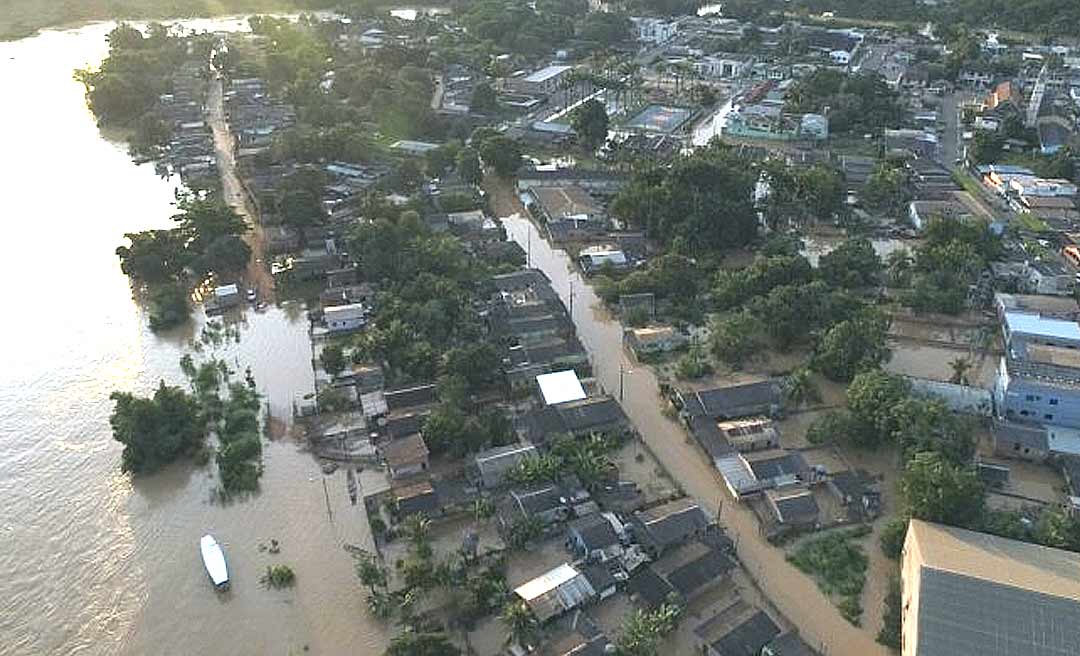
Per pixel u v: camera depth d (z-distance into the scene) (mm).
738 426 125625
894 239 191250
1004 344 149750
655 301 161875
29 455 125875
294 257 180375
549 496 111812
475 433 121312
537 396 135750
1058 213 194625
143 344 153125
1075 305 156000
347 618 99188
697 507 110188
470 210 199375
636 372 144500
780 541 109000
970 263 164625
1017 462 122312
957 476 103375
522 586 99250
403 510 111250
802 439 127938
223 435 128250
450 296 152250
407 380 138875
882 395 122250
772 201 196250
